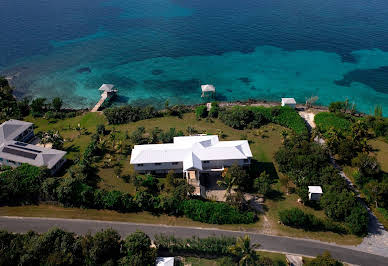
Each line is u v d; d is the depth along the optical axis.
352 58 185.25
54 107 136.75
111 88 146.88
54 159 96.69
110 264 65.69
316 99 140.25
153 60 186.50
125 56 191.12
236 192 87.31
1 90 141.62
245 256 66.25
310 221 80.94
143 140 111.25
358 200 90.44
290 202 90.00
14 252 67.94
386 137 117.25
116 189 91.88
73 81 165.38
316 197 88.94
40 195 87.25
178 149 97.00
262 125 125.69
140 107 139.00
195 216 83.19
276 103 145.62
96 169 99.44
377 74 168.62
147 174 95.62
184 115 133.75
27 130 113.75
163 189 91.81
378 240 78.94
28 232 74.69
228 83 162.88
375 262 73.19
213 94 153.75
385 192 85.38
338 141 106.69
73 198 85.88
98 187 92.31
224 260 69.19
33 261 66.81
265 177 93.19
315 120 127.44
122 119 127.44
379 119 124.62
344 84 160.62
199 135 112.69
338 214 81.69
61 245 69.25
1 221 82.00
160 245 75.19
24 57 189.62
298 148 105.56
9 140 104.75
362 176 94.75
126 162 102.75
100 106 141.50
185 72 173.38
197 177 93.44
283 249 75.88
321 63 180.38
